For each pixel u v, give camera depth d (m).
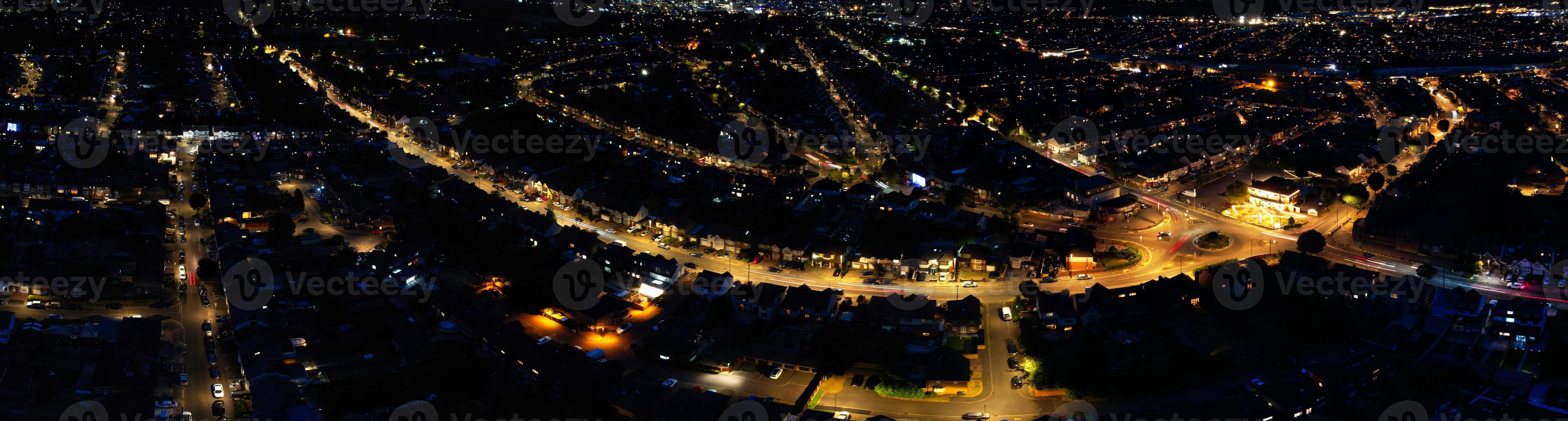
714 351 169.00
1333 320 170.25
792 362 163.62
